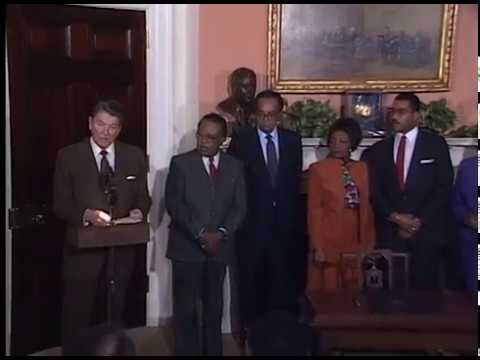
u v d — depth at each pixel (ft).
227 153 13.97
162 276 15.03
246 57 15.42
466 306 8.87
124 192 12.43
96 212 11.78
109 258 12.34
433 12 15.39
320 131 14.80
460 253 13.29
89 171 12.23
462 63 15.53
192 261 13.15
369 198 13.38
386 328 8.07
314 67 15.46
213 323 13.21
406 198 13.51
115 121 12.28
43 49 13.39
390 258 10.75
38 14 13.28
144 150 14.76
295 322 7.97
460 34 15.47
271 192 13.75
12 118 13.06
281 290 13.96
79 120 13.88
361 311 8.60
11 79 13.00
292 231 13.96
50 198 13.65
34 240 13.53
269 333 7.75
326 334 8.04
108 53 14.21
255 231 13.82
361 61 15.47
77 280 12.30
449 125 15.08
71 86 13.76
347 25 15.40
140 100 14.66
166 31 14.71
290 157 13.87
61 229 13.82
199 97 15.37
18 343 13.39
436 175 13.57
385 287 10.66
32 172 13.41
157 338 14.08
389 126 14.94
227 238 13.10
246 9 15.31
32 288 13.57
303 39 15.39
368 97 15.06
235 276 14.48
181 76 14.98
